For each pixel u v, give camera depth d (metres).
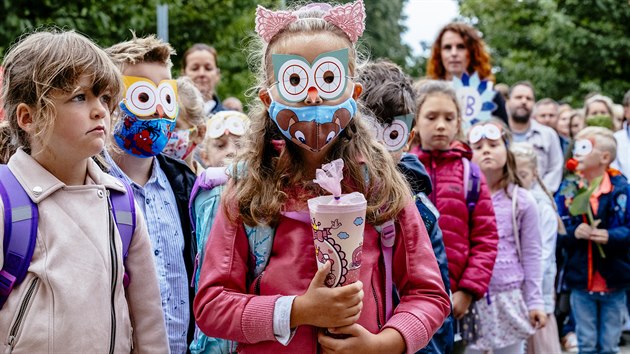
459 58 5.98
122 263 2.27
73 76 2.13
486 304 4.33
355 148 2.41
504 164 4.70
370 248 2.31
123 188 2.38
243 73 13.35
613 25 16.67
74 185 2.25
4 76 2.24
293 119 2.24
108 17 8.30
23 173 2.18
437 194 4.00
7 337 2.07
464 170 4.07
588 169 5.95
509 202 4.61
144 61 3.12
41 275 2.09
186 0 11.20
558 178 8.15
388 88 3.06
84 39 2.24
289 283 2.21
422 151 4.12
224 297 2.20
